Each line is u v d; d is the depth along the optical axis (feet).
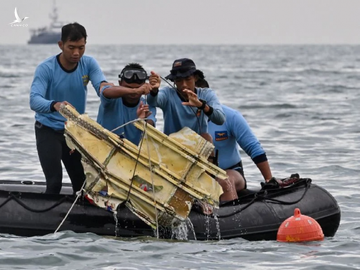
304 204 108.06
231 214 103.50
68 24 104.17
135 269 87.92
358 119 258.78
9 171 162.91
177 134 100.63
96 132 98.89
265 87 430.20
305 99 345.92
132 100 102.89
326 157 182.19
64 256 91.86
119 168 99.14
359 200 135.64
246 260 92.73
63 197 101.86
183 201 100.12
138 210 99.45
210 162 100.89
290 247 99.35
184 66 102.53
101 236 100.58
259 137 216.95
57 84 105.81
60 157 106.63
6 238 98.73
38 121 106.63
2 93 366.43
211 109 100.73
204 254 94.79
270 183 109.50
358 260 93.30
